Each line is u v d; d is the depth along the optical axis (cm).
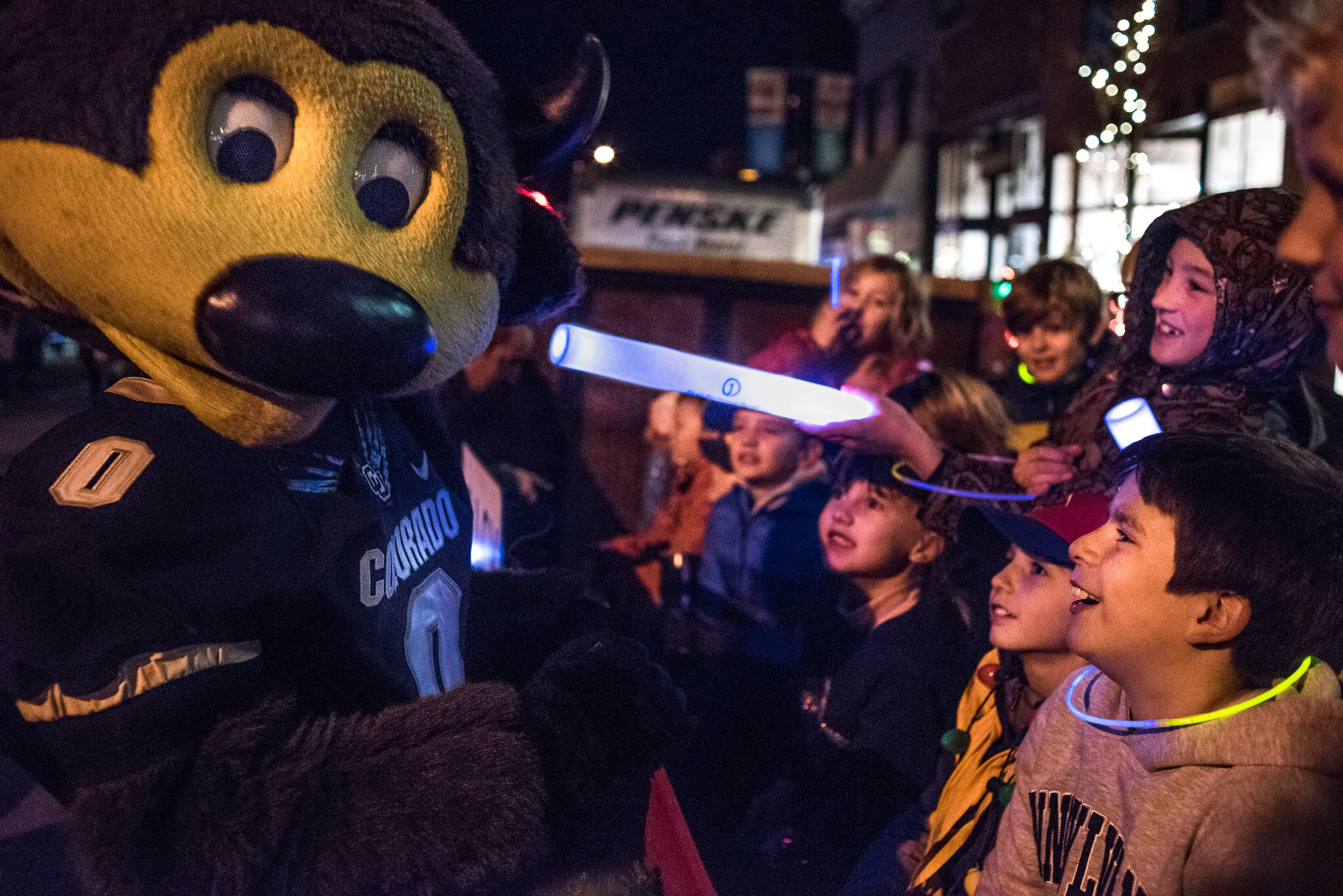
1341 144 62
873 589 234
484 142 112
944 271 1795
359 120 99
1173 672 114
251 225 95
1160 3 1122
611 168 980
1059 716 134
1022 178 1564
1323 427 192
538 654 147
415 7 109
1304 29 62
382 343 95
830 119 1922
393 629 115
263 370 94
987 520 197
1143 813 112
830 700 217
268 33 95
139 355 101
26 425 457
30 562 92
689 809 256
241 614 99
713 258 454
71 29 94
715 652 284
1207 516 108
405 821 95
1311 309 160
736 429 297
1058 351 340
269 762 96
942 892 174
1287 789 102
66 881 231
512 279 128
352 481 115
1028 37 1493
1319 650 110
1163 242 178
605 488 442
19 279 102
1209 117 1124
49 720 94
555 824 108
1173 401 174
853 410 181
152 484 96
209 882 91
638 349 144
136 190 93
